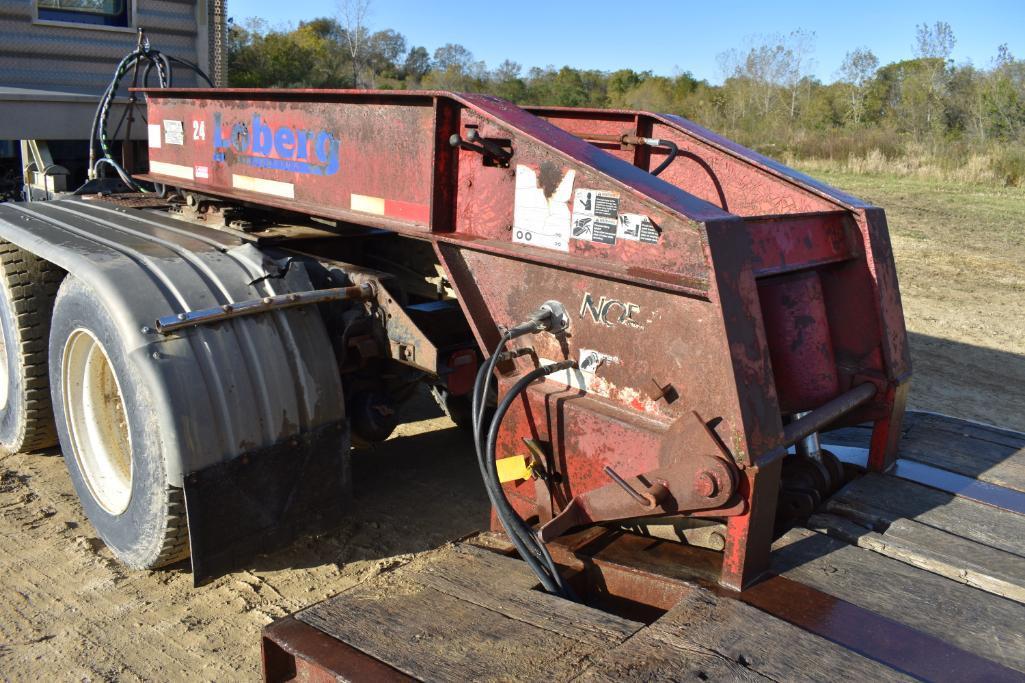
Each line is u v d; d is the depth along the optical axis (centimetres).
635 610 233
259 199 351
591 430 241
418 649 189
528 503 272
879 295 284
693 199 226
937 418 352
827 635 192
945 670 180
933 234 1174
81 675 255
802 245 264
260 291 303
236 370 289
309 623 202
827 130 2641
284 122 335
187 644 272
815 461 279
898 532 241
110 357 293
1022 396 578
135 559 305
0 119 521
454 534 352
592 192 233
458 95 263
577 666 179
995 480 285
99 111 486
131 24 577
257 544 302
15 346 378
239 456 290
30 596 296
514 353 256
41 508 361
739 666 175
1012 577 215
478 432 240
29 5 526
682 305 217
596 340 240
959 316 782
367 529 354
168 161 415
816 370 276
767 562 222
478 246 259
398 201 288
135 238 337
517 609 206
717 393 212
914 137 2239
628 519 237
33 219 373
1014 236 1166
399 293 332
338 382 316
